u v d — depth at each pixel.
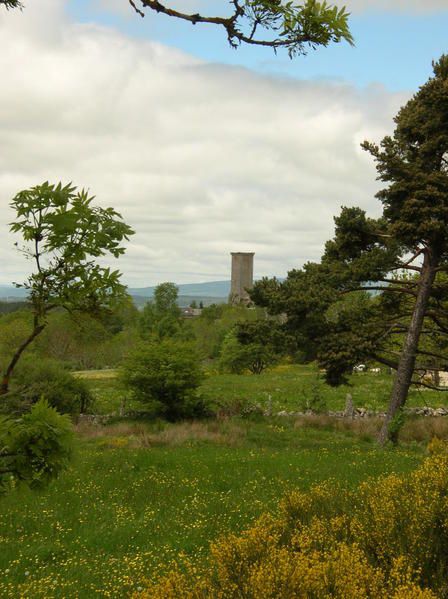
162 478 14.69
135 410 29.73
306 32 3.66
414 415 29.78
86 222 3.59
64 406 27.78
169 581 5.21
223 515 10.77
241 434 23.72
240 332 21.23
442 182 18.55
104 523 10.72
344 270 20.95
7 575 8.10
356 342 19.98
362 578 5.00
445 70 19.92
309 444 21.80
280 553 5.38
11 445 3.42
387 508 6.76
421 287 20.44
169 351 28.62
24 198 3.58
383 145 20.17
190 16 3.67
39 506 11.96
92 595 7.24
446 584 5.45
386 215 20.41
